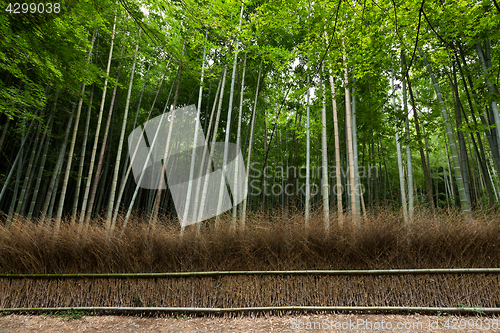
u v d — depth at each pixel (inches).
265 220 114.6
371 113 171.9
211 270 103.5
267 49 169.0
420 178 340.5
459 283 95.0
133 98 275.9
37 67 133.7
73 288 104.7
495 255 96.5
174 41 173.8
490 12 113.6
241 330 85.3
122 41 173.0
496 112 123.6
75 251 107.5
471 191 286.2
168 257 105.4
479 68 137.2
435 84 148.6
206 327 88.3
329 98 154.1
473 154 279.0
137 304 101.0
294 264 102.6
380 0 113.4
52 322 93.9
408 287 96.0
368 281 97.6
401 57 152.9
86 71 142.4
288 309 95.0
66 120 246.4
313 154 306.0
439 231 101.9
